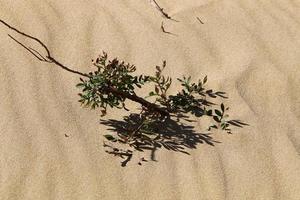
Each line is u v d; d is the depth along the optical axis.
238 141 3.13
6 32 3.45
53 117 3.01
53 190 2.65
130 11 3.86
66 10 3.71
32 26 3.54
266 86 3.58
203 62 3.62
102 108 3.17
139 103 3.26
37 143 2.83
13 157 2.73
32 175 2.68
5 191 2.59
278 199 2.85
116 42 3.60
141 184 2.76
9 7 3.59
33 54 3.24
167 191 2.76
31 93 3.12
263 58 3.76
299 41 3.99
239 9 4.15
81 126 3.01
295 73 3.71
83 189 2.68
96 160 2.82
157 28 3.79
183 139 3.07
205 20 3.97
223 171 2.91
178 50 3.66
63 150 2.83
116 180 2.75
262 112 3.39
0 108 2.98
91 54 3.49
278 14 4.21
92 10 3.76
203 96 3.39
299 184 2.93
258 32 3.98
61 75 3.30
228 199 2.79
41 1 3.69
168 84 3.21
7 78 3.16
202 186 2.82
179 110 3.27
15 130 2.87
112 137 2.95
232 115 3.31
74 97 3.18
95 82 3.00
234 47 3.79
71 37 3.55
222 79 3.52
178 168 2.88
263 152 3.09
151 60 3.54
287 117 3.39
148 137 3.01
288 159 3.07
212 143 3.08
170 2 4.07
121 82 3.06
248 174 2.93
